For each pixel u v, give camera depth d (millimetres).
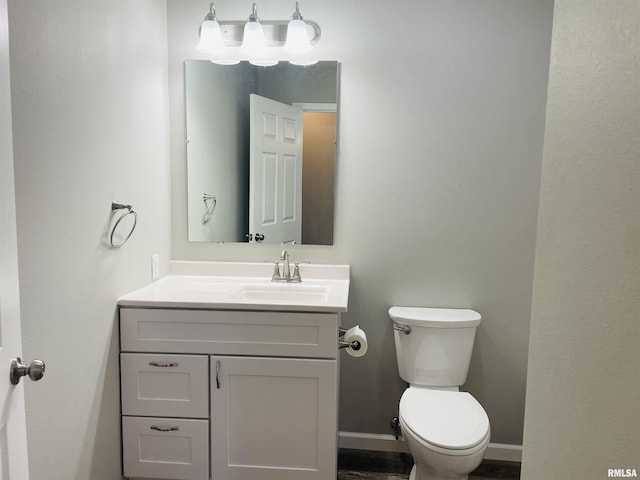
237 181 2498
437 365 2293
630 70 725
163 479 2018
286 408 1954
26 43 1374
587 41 854
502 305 2434
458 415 1944
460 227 2416
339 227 2477
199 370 1955
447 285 2449
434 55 2352
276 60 2430
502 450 2492
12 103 1326
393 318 2346
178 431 1983
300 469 1973
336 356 1920
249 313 1925
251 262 2516
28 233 1406
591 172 832
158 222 2361
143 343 1956
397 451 2529
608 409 776
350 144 2430
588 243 838
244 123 2471
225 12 2426
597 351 808
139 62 2111
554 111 977
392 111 2395
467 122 2363
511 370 2461
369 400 2533
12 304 1096
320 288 2305
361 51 2385
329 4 2377
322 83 2414
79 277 1670
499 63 2326
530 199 2371
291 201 2484
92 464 1784
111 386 1913
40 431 1488
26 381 1415
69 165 1593
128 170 2020
